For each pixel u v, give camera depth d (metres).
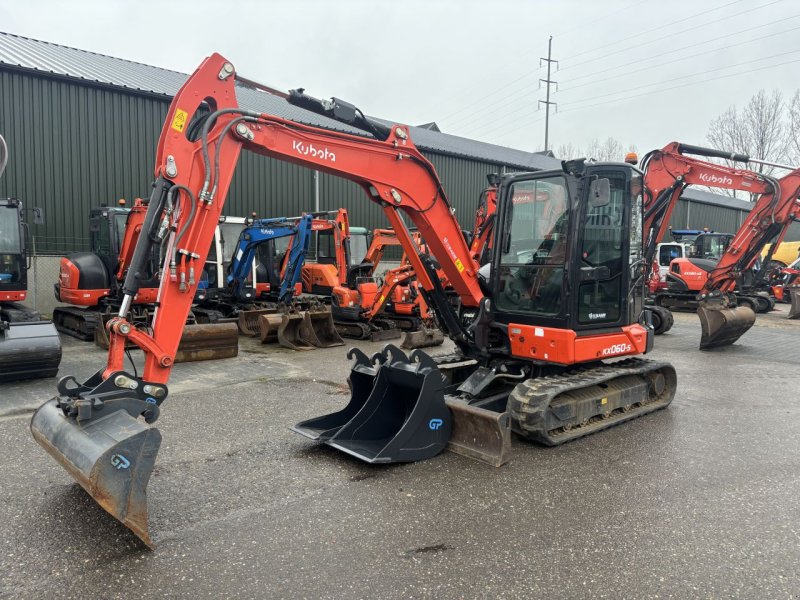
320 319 10.68
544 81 45.16
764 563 3.14
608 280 5.57
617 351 5.63
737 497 4.01
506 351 5.69
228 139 4.08
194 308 12.47
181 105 3.89
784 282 19.06
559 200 5.27
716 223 34.34
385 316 12.20
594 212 5.34
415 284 11.05
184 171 3.89
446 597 2.81
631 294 5.89
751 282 16.98
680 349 10.49
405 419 5.07
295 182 17.73
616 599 2.81
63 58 15.98
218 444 5.05
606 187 4.97
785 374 8.23
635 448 5.01
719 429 5.58
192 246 3.94
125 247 10.27
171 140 3.84
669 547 3.31
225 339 9.16
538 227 5.44
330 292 13.87
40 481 4.15
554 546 3.32
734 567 3.10
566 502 3.91
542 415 4.76
